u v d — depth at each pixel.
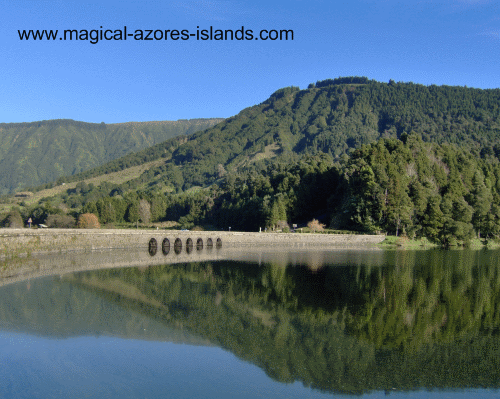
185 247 98.25
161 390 19.06
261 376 21.08
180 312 32.44
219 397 18.55
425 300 39.69
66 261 61.25
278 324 30.14
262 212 157.88
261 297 39.19
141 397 18.27
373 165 128.25
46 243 69.56
